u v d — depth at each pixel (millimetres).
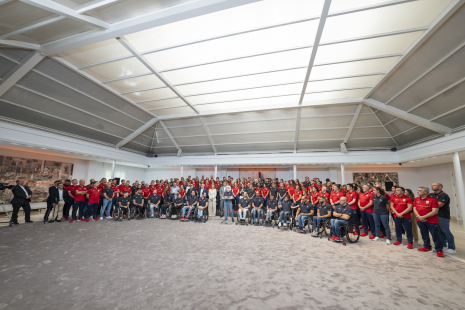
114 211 9750
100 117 11570
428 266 4438
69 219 9211
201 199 9828
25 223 8375
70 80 8914
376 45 6895
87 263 4320
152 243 5844
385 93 9359
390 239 6457
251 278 3707
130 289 3260
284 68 8320
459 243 6434
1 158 10703
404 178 14820
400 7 5523
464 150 8531
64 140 11359
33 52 6980
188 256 4824
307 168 16375
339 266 4363
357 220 7734
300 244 6078
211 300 2963
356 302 2980
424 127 9922
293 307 2824
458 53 6281
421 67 7324
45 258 4562
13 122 9305
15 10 4938
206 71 8664
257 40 6914
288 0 5523
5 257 4566
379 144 12922
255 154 15328
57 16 5328
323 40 6785
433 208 5305
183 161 16797
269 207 9172
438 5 5395
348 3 5469
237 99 11141
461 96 7422
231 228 8273
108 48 7316
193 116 13086
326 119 12000
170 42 7059
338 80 9000
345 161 13492
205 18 6102
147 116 13328
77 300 2938
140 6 5215
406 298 3115
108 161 15297
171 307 2775
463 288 3449
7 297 2994
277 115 12359
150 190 12258
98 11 5250
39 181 12359
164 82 9289
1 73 7473
